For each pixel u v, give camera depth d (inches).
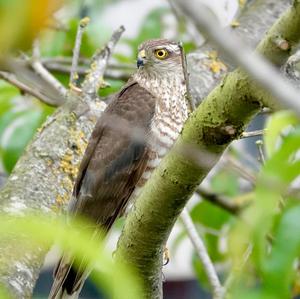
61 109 407.5
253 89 215.3
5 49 111.0
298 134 282.5
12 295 277.1
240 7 489.1
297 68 276.5
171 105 385.7
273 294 303.4
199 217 476.7
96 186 372.8
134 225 268.1
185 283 668.1
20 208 349.7
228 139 234.5
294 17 192.2
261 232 309.3
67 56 503.8
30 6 110.3
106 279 132.7
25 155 389.4
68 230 136.5
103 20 479.5
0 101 441.1
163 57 397.7
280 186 283.9
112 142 376.5
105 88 459.5
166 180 250.7
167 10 512.1
